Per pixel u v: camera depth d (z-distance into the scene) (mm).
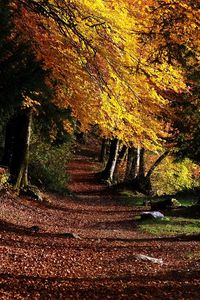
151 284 9227
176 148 26016
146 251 13570
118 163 44875
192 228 18953
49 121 23234
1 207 17938
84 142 65375
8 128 24172
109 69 11656
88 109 14289
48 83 15133
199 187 36094
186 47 11984
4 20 10641
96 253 12734
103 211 25781
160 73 12086
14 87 10859
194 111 19250
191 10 10281
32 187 23750
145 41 11461
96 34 11188
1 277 8766
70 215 22016
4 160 24219
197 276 9969
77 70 12789
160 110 13367
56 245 13258
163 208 24906
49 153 29609
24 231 14789
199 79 16359
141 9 11133
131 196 34469
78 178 42188
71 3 10938
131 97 12148
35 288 8367
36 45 12430
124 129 13258
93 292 8414
